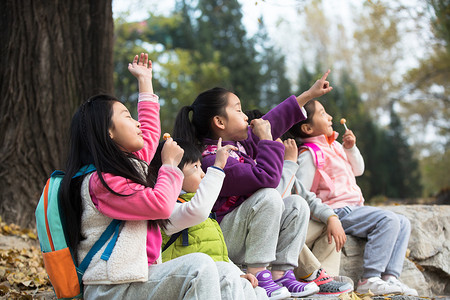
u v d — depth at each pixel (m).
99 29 5.36
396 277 3.23
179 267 1.99
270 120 3.06
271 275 2.64
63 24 5.22
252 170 2.68
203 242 2.45
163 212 2.01
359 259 3.37
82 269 2.01
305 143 3.50
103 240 2.00
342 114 18.47
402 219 3.38
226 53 25.73
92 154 2.03
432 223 3.91
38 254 4.19
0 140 5.02
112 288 1.97
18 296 2.85
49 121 5.08
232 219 2.71
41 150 5.04
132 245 1.99
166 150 2.14
